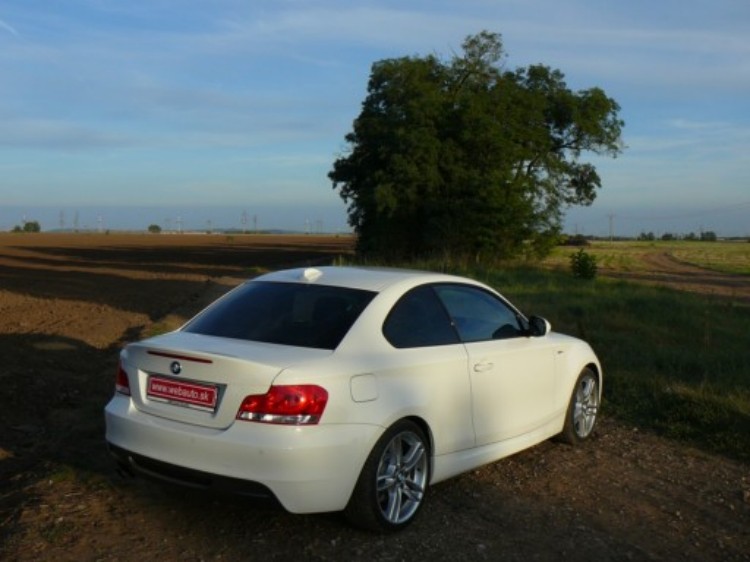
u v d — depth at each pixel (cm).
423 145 3531
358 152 3941
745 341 1249
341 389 446
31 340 1197
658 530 504
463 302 578
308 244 10556
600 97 4019
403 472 483
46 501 509
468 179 3628
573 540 478
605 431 747
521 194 3694
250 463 426
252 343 480
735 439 709
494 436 565
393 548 452
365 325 490
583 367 686
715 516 535
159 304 1961
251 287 562
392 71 3778
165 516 489
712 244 14900
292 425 427
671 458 667
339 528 478
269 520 487
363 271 571
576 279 2877
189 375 454
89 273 3416
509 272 3070
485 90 3834
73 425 720
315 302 515
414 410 484
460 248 3712
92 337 1284
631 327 1359
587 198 4169
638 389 876
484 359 552
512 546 464
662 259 7381
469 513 515
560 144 4175
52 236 13412
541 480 589
